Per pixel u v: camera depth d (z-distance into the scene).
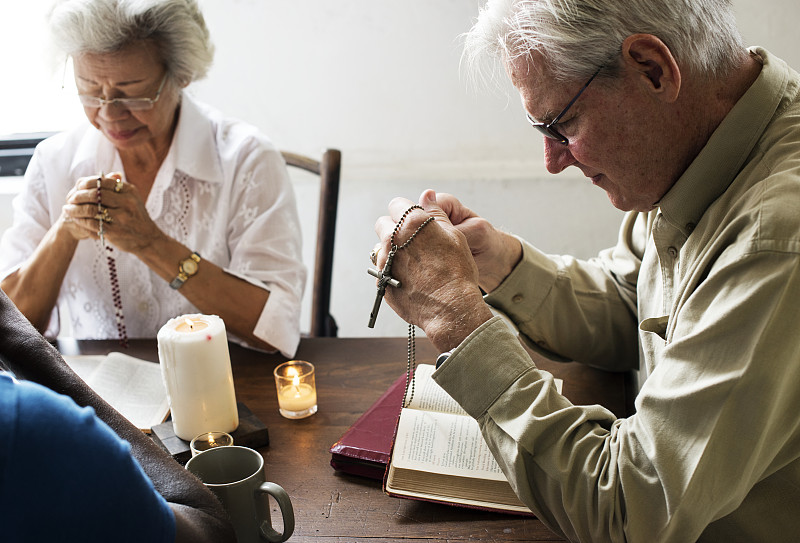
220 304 1.45
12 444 0.50
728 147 0.85
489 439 0.90
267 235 1.59
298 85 2.39
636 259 1.25
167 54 1.47
